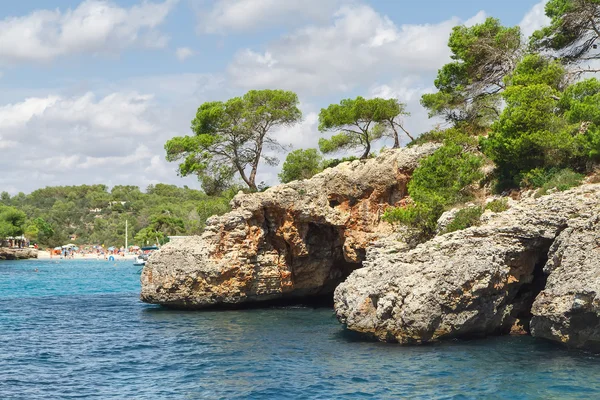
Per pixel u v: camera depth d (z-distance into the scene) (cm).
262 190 5644
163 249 4869
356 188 4781
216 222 4797
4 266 13612
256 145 6075
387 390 2227
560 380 2253
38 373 2656
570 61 4931
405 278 2956
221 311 4662
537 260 3097
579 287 2511
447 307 2873
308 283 5109
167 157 6050
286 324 3922
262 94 5988
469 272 2855
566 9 4734
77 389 2392
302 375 2494
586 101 3734
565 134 3653
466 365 2505
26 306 5228
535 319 2808
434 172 4106
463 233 3150
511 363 2517
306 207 4766
